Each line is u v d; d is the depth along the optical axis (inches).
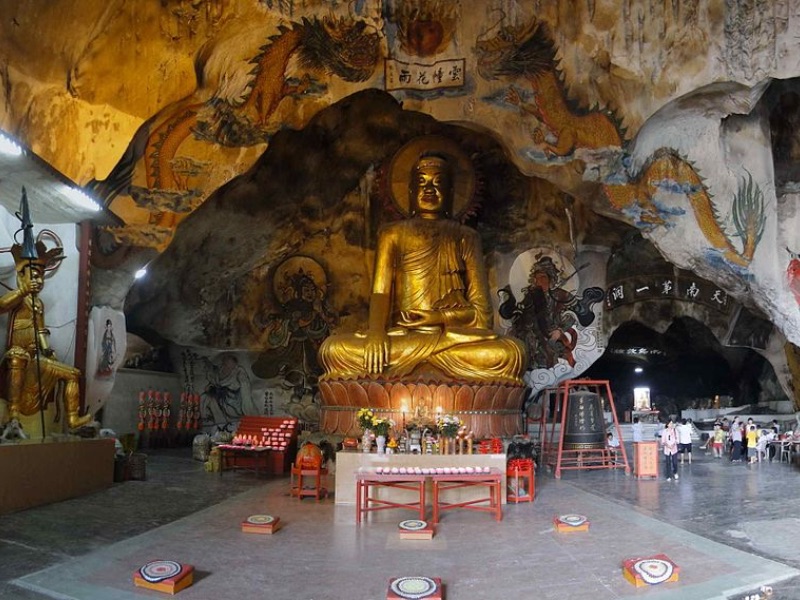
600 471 490.3
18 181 336.5
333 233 653.9
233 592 192.7
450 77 470.9
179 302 619.2
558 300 623.8
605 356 892.6
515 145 485.4
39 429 382.9
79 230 428.8
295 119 476.4
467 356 462.3
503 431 467.2
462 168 571.8
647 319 634.2
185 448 646.5
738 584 199.2
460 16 458.3
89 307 434.0
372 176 644.1
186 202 460.4
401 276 520.7
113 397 581.6
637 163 460.8
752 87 409.7
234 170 472.1
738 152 454.0
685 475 463.2
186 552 236.4
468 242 527.5
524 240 631.2
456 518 303.6
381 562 225.0
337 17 443.2
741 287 479.5
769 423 637.3
